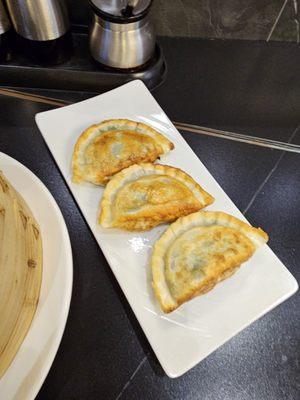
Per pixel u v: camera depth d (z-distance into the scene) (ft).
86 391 0.61
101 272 0.73
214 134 0.94
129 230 0.74
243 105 0.99
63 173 0.81
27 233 0.62
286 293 0.70
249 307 0.68
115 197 0.76
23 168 0.75
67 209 0.80
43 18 0.87
